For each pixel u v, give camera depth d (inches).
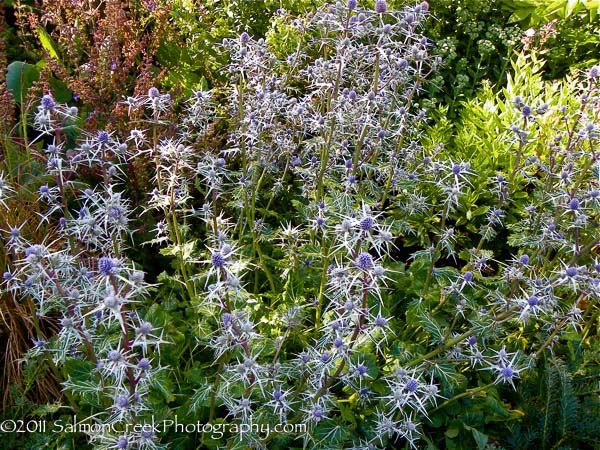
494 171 189.8
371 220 92.2
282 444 110.0
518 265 127.4
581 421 122.7
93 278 96.2
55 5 207.2
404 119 145.8
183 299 142.8
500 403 121.7
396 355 120.7
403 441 121.8
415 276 142.4
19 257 134.5
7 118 163.0
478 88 246.1
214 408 113.8
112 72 182.2
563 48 257.3
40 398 125.6
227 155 175.3
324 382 101.7
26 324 129.4
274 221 176.7
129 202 166.7
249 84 158.4
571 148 147.3
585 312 146.1
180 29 223.9
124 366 81.8
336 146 147.6
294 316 120.3
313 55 200.4
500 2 271.1
